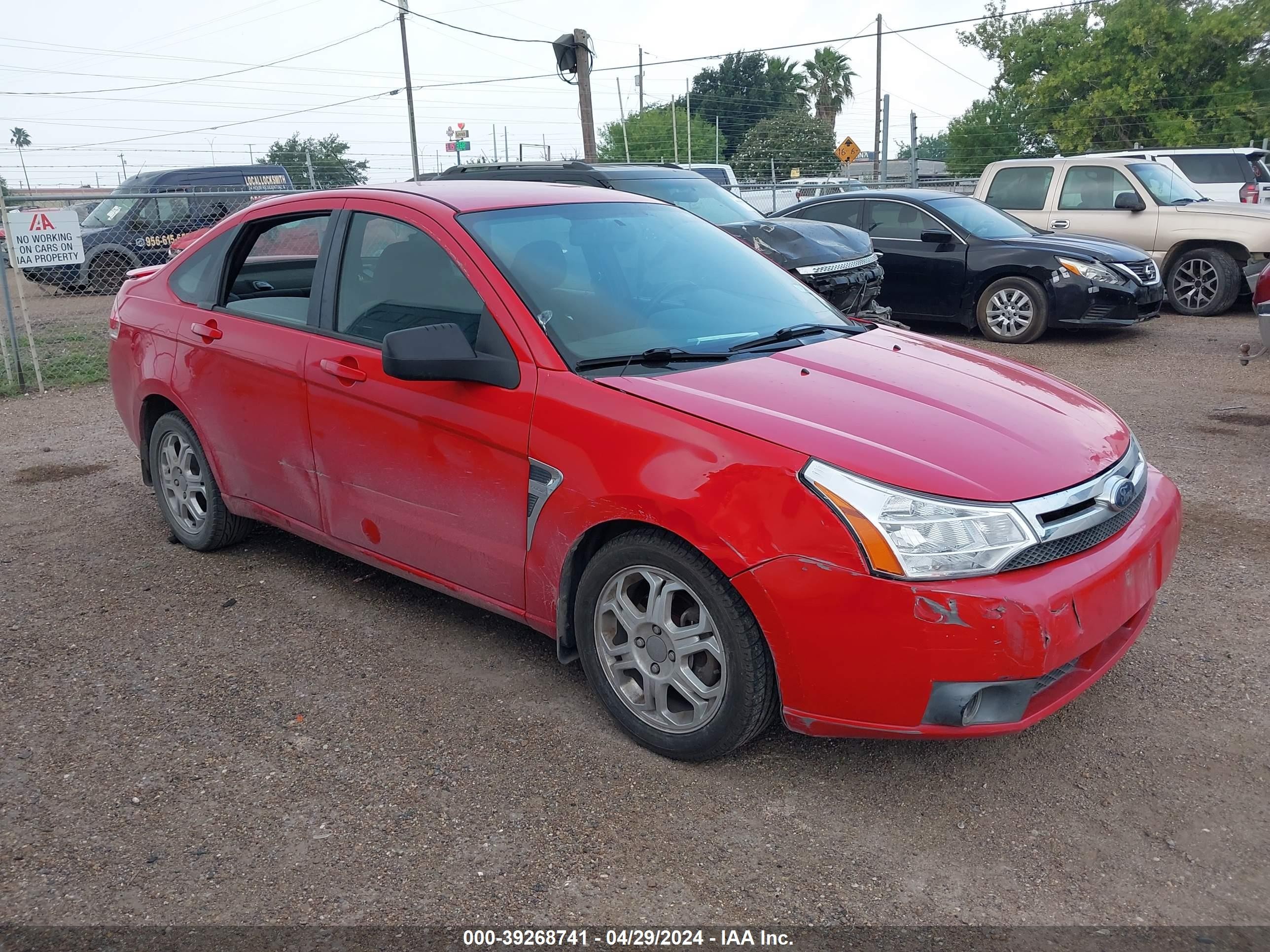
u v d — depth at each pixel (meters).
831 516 2.71
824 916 2.52
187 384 4.57
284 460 4.21
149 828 2.90
